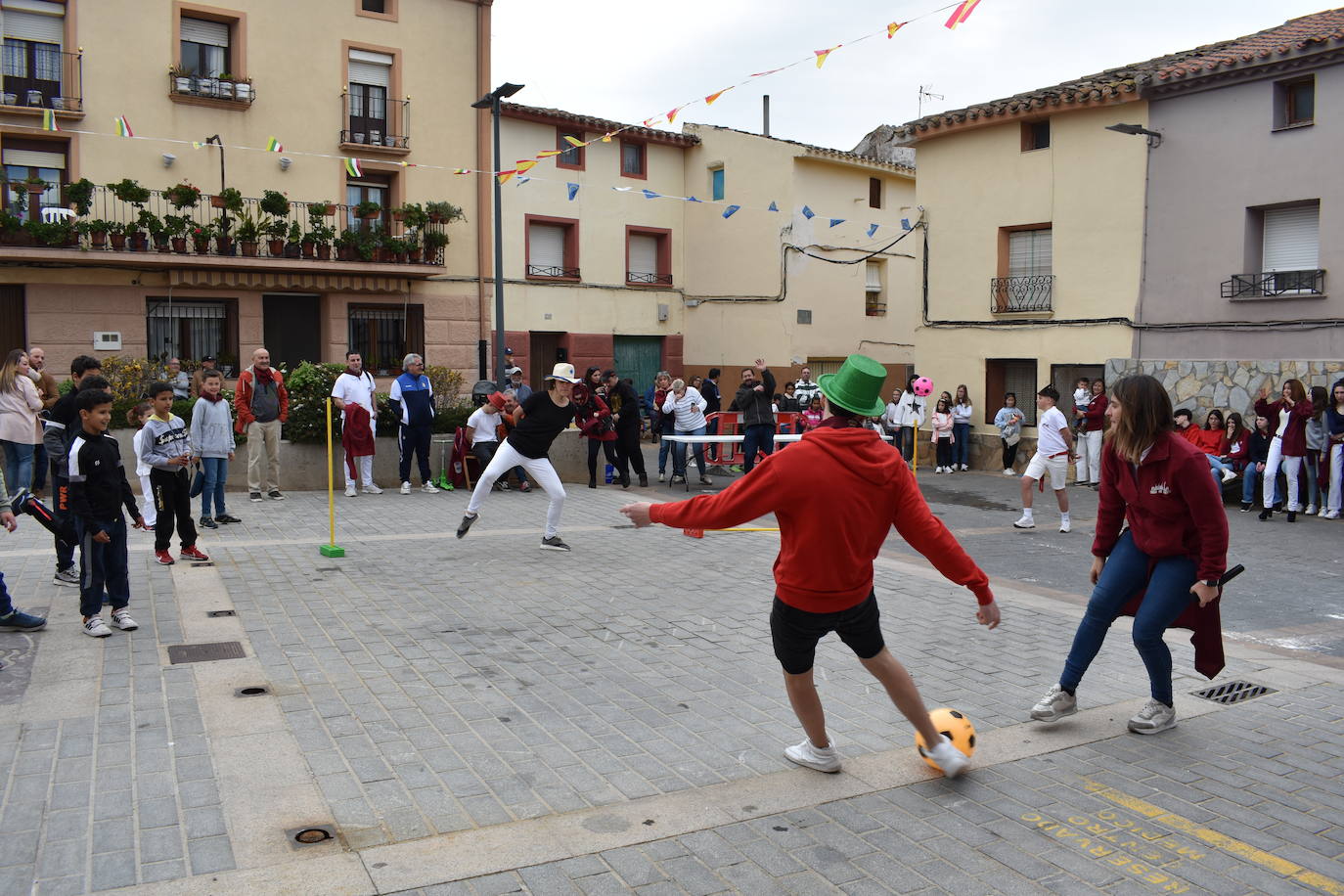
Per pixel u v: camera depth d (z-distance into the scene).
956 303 21.23
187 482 9.08
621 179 28.55
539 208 26.98
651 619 7.48
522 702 5.56
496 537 11.02
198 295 22.27
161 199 21.22
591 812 4.16
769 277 27.62
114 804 4.14
